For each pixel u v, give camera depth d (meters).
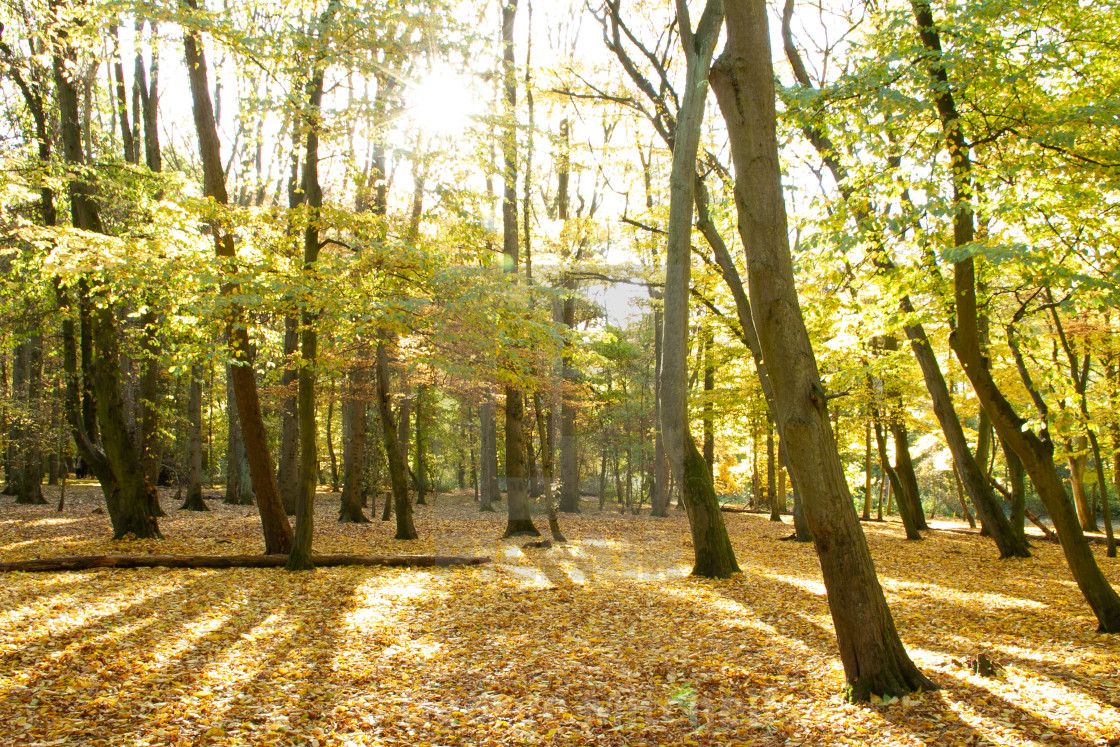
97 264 9.16
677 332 8.60
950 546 16.45
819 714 4.93
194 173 24.08
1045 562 13.44
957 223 7.06
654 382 20.33
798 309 5.17
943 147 7.06
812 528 5.27
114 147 18.64
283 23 9.95
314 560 11.20
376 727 4.78
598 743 4.55
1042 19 6.68
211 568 10.83
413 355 9.00
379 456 24.36
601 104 14.09
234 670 5.89
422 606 8.41
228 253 10.73
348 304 9.11
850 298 10.70
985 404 7.49
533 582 9.16
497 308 9.21
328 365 14.83
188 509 20.41
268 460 12.24
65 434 18.84
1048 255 5.92
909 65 6.97
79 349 15.92
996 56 6.57
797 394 5.11
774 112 5.22
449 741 4.57
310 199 11.12
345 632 7.25
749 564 12.55
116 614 7.53
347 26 9.70
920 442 28.14
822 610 8.40
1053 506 7.65
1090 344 11.95
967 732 4.52
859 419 19.39
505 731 4.73
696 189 12.58
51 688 5.20
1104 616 7.46
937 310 8.27
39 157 12.70
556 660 6.35
